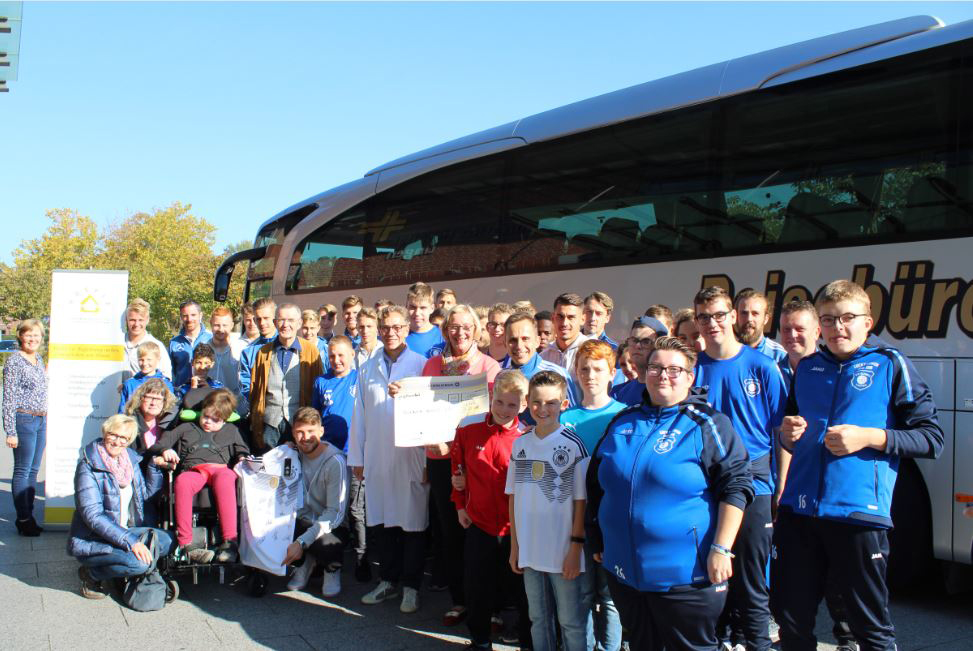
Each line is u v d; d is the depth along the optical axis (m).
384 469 5.77
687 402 3.53
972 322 5.23
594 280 7.60
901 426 3.67
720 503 3.34
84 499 5.62
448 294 7.67
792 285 6.15
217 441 6.12
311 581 6.31
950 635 5.21
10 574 6.41
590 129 7.93
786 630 3.85
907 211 5.62
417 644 4.98
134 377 7.49
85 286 8.02
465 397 5.16
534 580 4.28
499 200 8.83
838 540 3.66
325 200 11.98
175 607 5.66
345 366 6.66
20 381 7.85
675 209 7.05
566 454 4.15
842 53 6.22
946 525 5.38
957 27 5.60
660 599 3.35
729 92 6.80
